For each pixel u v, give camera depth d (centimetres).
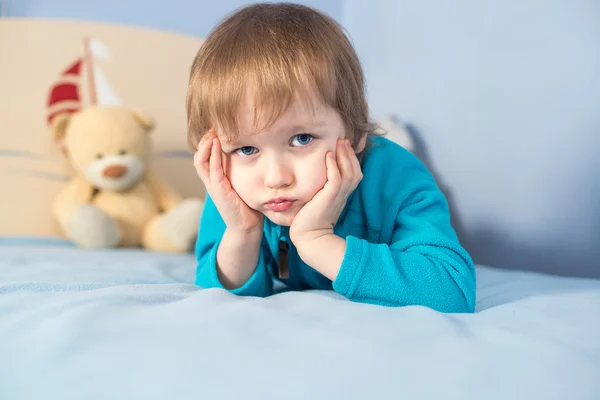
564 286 94
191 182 202
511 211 131
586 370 46
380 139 99
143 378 44
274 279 111
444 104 153
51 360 48
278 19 81
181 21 217
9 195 182
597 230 112
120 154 172
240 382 43
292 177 77
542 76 124
